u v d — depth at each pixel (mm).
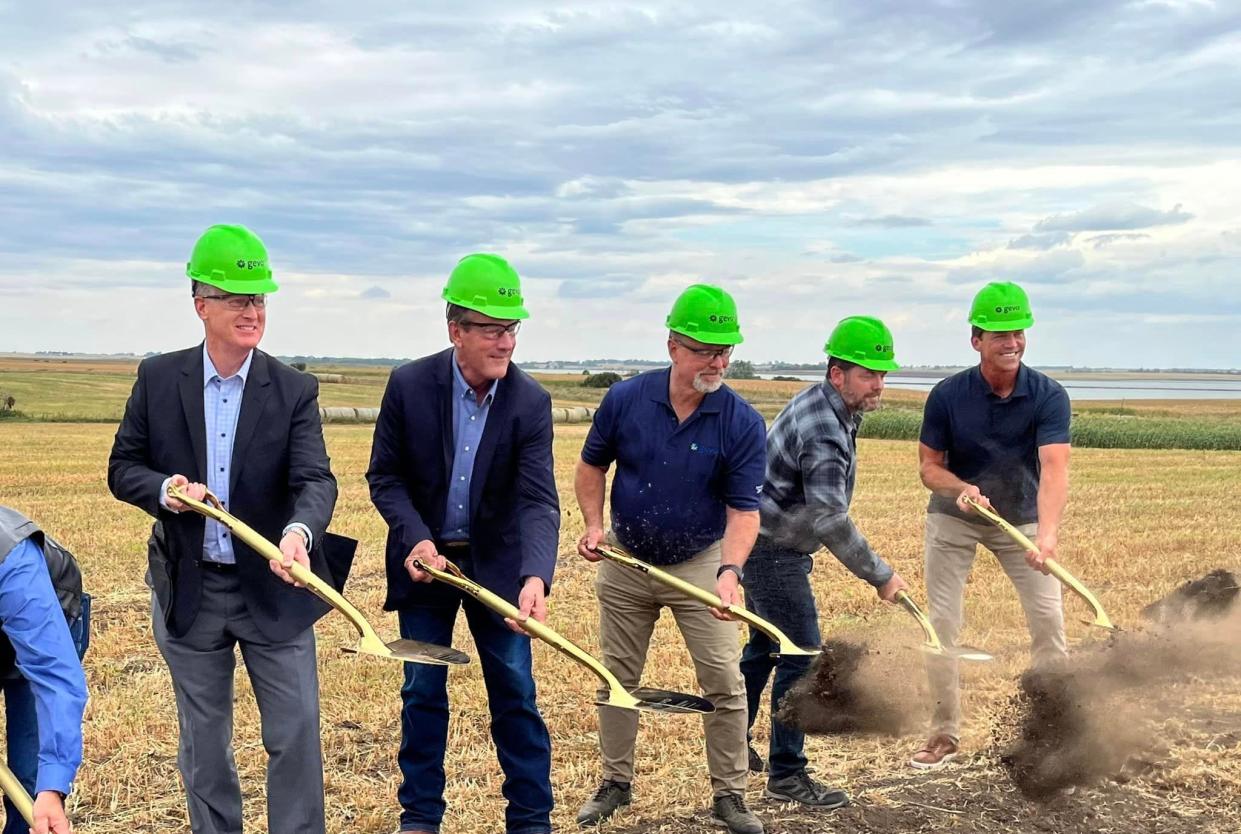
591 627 8578
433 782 4621
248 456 3986
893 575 5184
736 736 4852
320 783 4094
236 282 3842
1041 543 5477
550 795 4633
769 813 5090
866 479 21062
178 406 3967
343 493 17844
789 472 5113
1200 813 5066
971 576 10953
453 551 4648
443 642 4656
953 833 4875
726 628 4859
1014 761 5188
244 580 3955
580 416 46594
